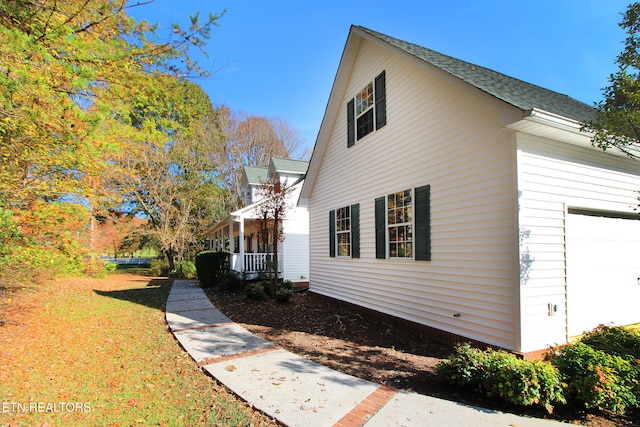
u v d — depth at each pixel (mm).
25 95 3598
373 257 7941
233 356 5051
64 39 3873
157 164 20359
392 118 7363
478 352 3875
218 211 24953
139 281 17297
